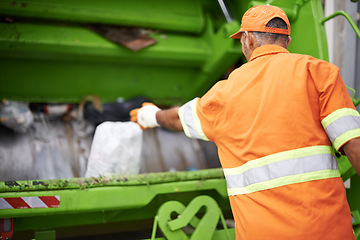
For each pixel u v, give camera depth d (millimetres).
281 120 1061
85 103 2826
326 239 1014
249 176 1105
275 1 1819
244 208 1118
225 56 2777
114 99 2939
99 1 2635
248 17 1210
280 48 1176
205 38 2967
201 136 1252
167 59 2842
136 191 1676
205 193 1907
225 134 1164
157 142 2848
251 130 1097
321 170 1044
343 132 984
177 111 1369
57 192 1556
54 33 2520
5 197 1483
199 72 3068
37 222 1667
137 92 2992
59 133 2668
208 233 1757
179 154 2852
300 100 1051
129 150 1914
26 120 2520
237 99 1130
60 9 2520
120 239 2207
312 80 1058
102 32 2631
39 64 2637
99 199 1614
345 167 1771
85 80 2811
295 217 1024
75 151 2641
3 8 2393
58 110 2701
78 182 1587
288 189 1037
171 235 1708
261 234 1063
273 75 1101
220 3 2787
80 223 1745
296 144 1051
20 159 2438
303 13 1836
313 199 1023
